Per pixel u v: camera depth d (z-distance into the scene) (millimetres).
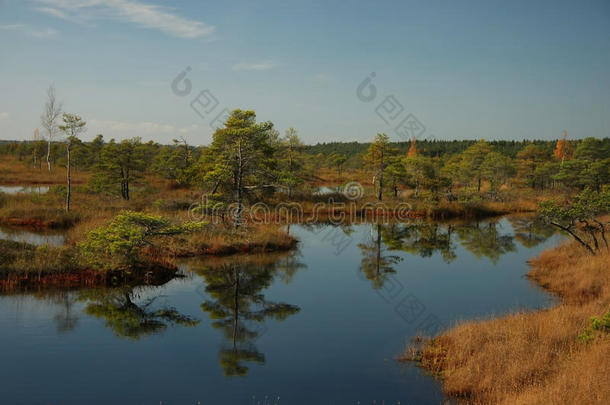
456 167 67562
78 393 8602
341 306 14750
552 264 19844
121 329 12102
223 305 14633
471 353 10047
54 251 17078
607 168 48562
